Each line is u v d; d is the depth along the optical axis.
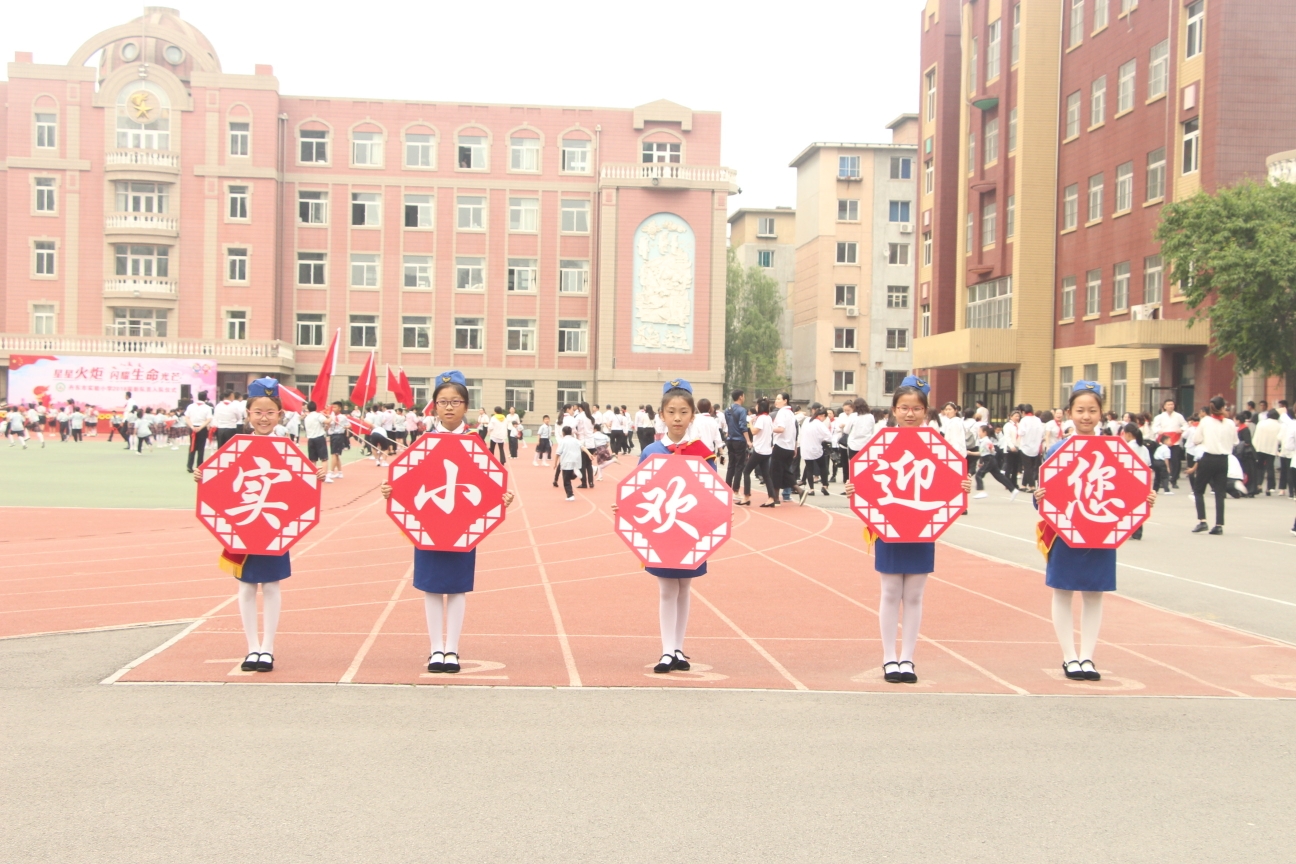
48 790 4.97
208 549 14.50
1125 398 36.47
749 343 71.69
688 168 54.97
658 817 4.73
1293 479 23.41
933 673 7.73
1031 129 41.59
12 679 7.12
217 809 4.75
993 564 13.46
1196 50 32.44
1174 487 25.92
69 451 40.59
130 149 53.34
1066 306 40.88
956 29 48.50
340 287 55.97
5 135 55.09
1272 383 29.33
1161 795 5.11
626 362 55.00
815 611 10.25
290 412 30.14
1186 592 11.45
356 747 5.67
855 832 4.59
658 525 7.53
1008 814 4.83
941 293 48.66
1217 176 30.92
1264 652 8.56
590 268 56.75
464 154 56.47
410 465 7.41
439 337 56.41
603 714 6.42
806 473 22.75
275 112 54.56
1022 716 6.51
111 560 13.42
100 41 54.47
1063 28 41.38
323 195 56.03
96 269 53.97
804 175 73.44
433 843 4.41
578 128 56.53
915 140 70.00
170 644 8.32
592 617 9.78
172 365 52.72
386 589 11.20
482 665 7.71
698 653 8.29
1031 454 23.33
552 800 4.92
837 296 70.19
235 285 54.38
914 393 7.71
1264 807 4.97
